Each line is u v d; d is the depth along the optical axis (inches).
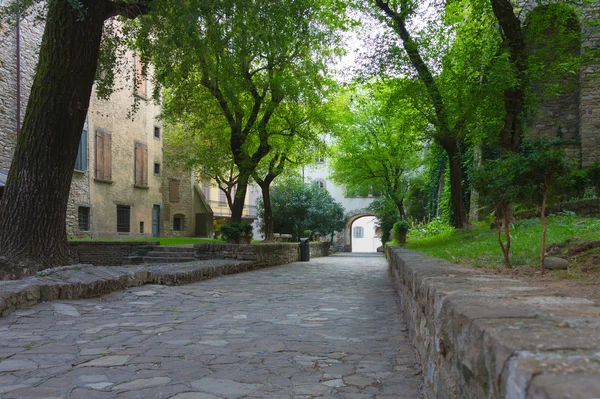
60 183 348.5
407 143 635.5
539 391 30.4
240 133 683.4
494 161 200.7
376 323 222.5
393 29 504.7
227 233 657.0
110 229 939.3
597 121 705.6
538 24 452.8
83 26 338.0
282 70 668.1
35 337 186.7
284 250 775.1
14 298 236.2
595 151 703.1
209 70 549.6
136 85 542.9
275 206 1275.8
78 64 341.4
